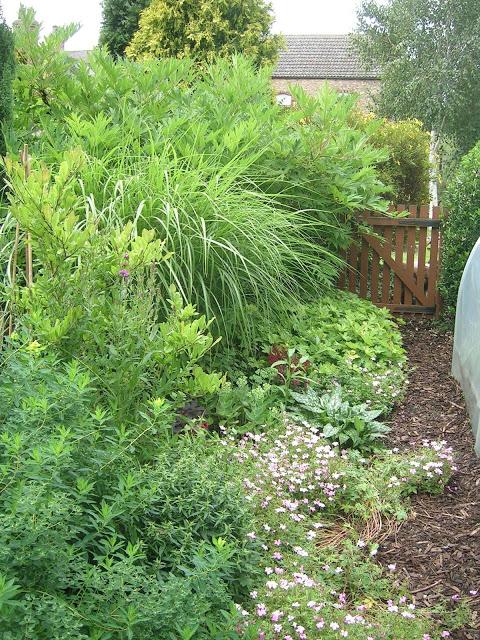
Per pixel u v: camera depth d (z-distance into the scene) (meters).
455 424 5.64
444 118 25.92
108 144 6.48
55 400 2.98
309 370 5.92
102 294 3.88
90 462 2.96
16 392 3.03
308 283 7.32
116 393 3.62
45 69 7.46
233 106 7.73
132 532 2.98
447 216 8.30
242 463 4.28
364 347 6.42
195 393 3.96
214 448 4.20
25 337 3.43
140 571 2.55
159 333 4.16
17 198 3.75
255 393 5.11
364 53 28.44
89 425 2.99
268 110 7.67
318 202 7.43
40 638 2.28
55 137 6.72
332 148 7.41
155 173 5.86
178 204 5.77
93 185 5.84
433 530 4.17
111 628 2.38
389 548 4.00
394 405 5.98
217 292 5.90
